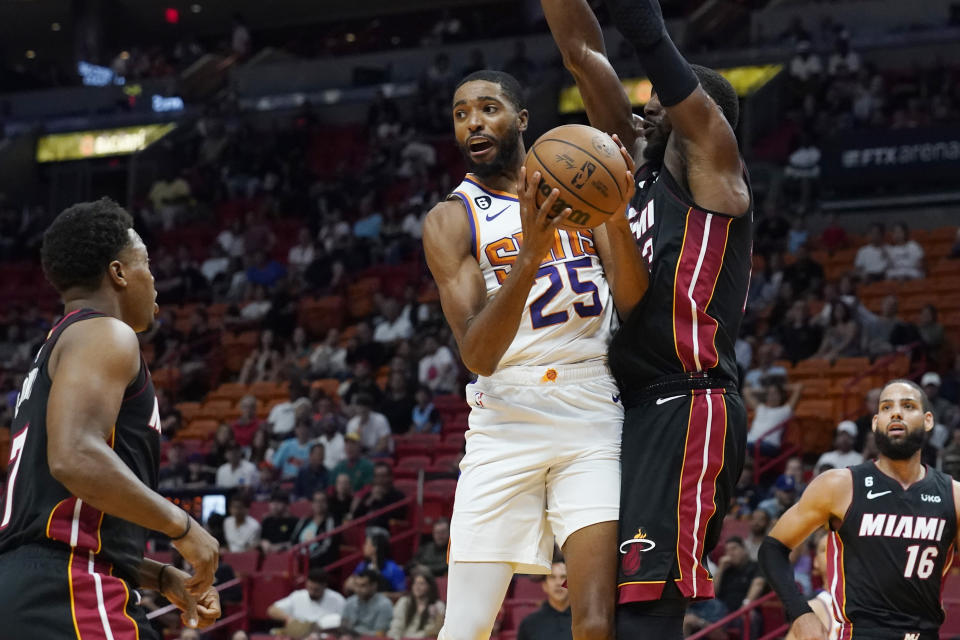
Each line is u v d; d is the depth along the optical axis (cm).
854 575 578
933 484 578
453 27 3122
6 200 3053
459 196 441
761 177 2270
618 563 407
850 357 1575
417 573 1133
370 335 1919
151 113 3244
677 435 404
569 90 2720
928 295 1738
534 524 432
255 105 3222
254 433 1733
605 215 379
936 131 2081
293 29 3619
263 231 2516
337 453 1568
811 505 582
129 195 3034
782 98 2534
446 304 426
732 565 1039
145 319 418
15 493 381
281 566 1298
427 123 2803
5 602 366
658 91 407
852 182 2142
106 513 377
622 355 421
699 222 410
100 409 371
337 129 2944
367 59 3162
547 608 911
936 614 577
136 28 3641
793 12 2766
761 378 1463
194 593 393
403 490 1446
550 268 429
